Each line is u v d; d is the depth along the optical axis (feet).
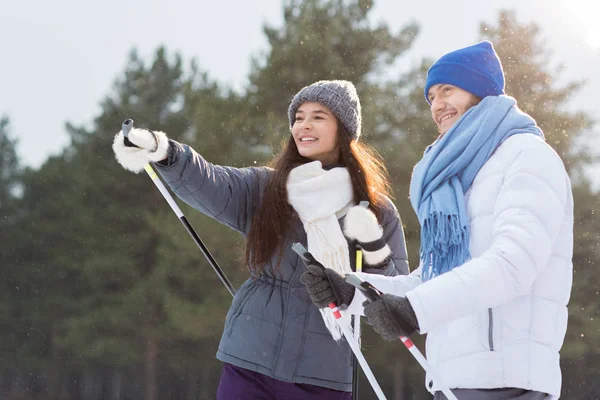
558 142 82.12
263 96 83.15
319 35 83.61
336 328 13.96
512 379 10.04
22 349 99.40
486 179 10.76
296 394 14.05
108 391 97.04
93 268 93.97
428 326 9.51
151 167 13.98
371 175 15.55
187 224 14.35
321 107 15.46
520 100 83.92
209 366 91.76
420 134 78.48
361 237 12.59
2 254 100.78
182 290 85.40
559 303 10.41
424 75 81.82
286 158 15.43
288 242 14.48
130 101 103.09
